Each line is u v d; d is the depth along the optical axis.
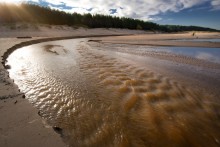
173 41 28.88
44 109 4.74
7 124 3.37
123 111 4.69
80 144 3.41
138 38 35.16
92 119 4.30
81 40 28.62
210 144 3.53
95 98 5.42
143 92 5.86
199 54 15.35
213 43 25.59
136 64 10.01
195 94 5.87
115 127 3.99
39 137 3.04
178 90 6.12
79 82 6.78
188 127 4.02
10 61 10.21
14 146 2.80
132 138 3.64
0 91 4.87
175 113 4.62
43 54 13.09
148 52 15.55
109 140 3.57
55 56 12.28
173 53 15.44
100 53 13.93
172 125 4.08
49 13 51.22
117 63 10.11
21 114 3.75
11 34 30.98
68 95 5.61
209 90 6.35
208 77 8.10
